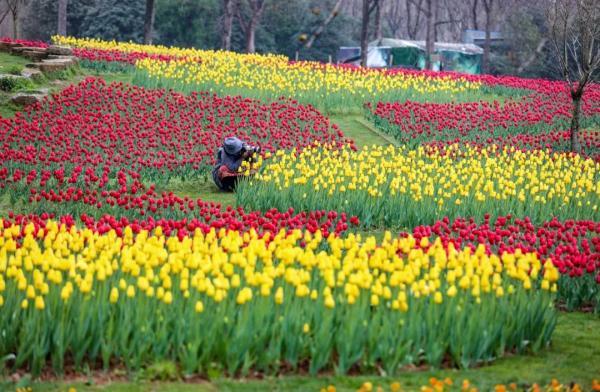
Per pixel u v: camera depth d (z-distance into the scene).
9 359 12.45
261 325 12.32
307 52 92.38
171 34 86.94
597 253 17.11
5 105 36.25
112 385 11.74
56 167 27.12
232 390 11.57
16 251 14.54
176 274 13.49
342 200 23.34
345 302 12.92
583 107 45.22
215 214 20.75
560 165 29.20
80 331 12.12
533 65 76.75
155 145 31.05
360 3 132.25
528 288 14.03
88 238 15.16
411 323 12.59
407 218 22.97
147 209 21.75
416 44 87.00
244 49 89.88
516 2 85.69
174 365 12.16
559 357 13.52
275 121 37.00
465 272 14.75
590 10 33.78
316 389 11.69
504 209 23.34
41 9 89.06
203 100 40.53
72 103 36.81
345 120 41.06
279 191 24.20
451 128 37.53
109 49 56.62
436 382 11.21
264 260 14.29
